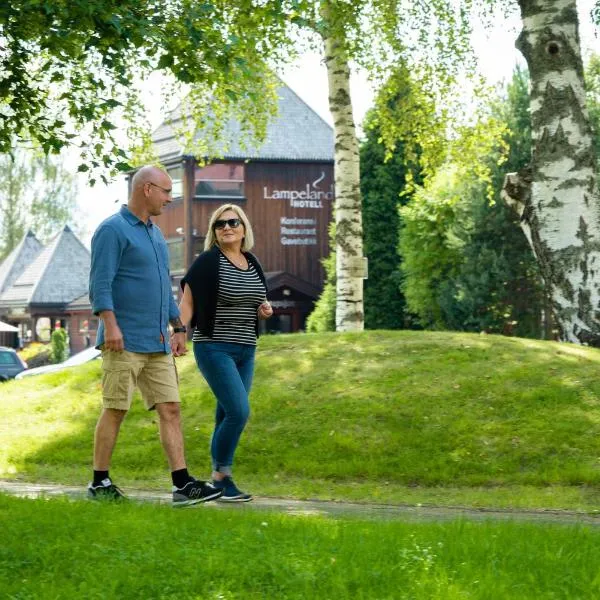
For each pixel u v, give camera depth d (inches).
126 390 418.0
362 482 566.3
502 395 633.0
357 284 1071.6
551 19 797.2
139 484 557.3
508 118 2006.6
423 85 1133.1
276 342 781.3
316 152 2797.7
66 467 619.8
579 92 797.9
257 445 609.9
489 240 2030.0
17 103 570.9
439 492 531.8
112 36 533.6
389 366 697.6
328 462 587.5
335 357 727.7
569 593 263.7
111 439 422.9
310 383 683.4
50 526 335.3
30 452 647.1
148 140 1059.9
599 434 584.1
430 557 288.4
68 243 3671.3
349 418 626.8
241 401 453.1
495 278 1996.8
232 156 2699.3
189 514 377.1
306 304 2728.8
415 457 580.4
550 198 797.9
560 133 795.4
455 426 604.1
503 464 564.4
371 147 2439.7
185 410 681.6
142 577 269.7
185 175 2667.3
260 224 2758.4
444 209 2081.7
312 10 928.3
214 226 456.8
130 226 419.5
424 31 1088.8
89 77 569.0
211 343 454.3
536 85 803.4
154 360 426.6
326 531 335.3
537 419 603.2
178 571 275.0
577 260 791.7
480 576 273.1
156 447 626.8
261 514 382.0
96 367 796.0
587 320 788.6
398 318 2439.7
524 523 373.1
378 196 2428.6
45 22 534.6
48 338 3619.6
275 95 1176.8
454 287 2049.7
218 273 450.6
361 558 290.4
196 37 559.2
